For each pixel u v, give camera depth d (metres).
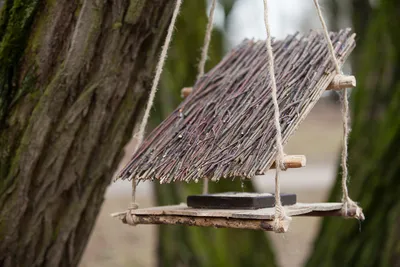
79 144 2.61
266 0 2.20
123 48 2.51
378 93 3.83
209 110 2.49
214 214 2.15
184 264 4.37
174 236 4.41
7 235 2.67
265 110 2.32
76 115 2.55
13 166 2.59
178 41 4.45
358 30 4.83
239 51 2.84
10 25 2.51
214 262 4.36
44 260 2.78
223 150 2.21
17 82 2.55
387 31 3.90
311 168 16.52
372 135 3.79
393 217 3.62
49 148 2.59
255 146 2.16
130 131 2.74
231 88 2.58
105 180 2.77
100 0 2.39
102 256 8.26
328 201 3.97
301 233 9.35
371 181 3.72
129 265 7.81
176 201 4.34
